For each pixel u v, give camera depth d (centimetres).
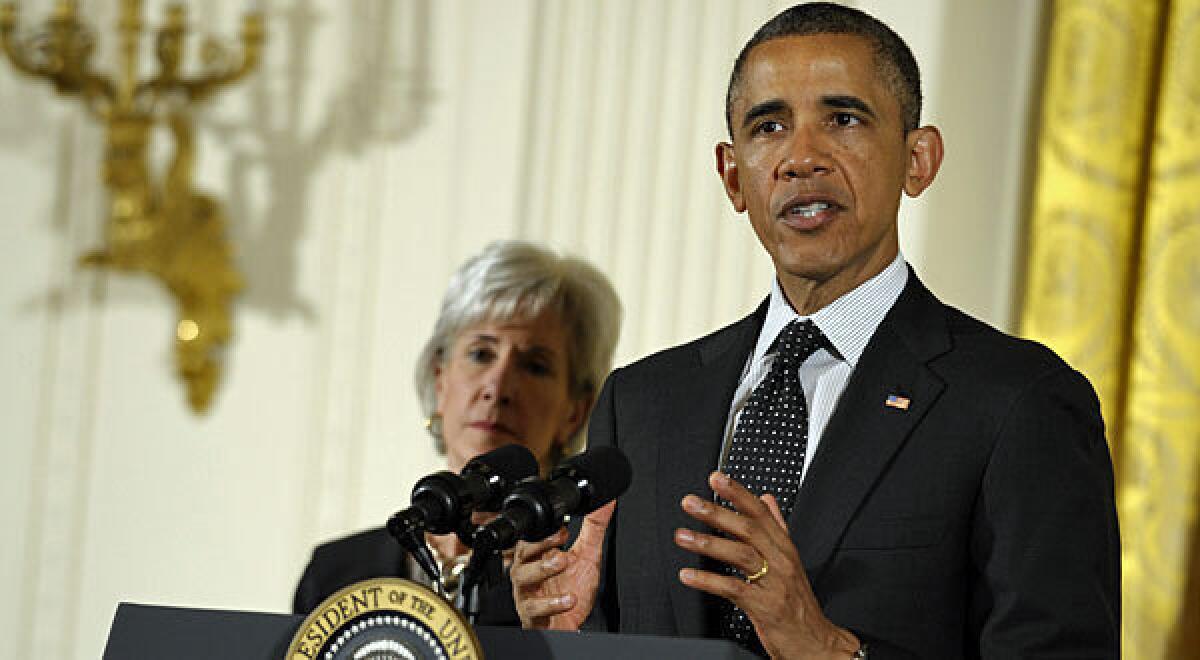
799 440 464
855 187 457
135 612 356
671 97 1003
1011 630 412
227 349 1085
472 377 777
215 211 1088
